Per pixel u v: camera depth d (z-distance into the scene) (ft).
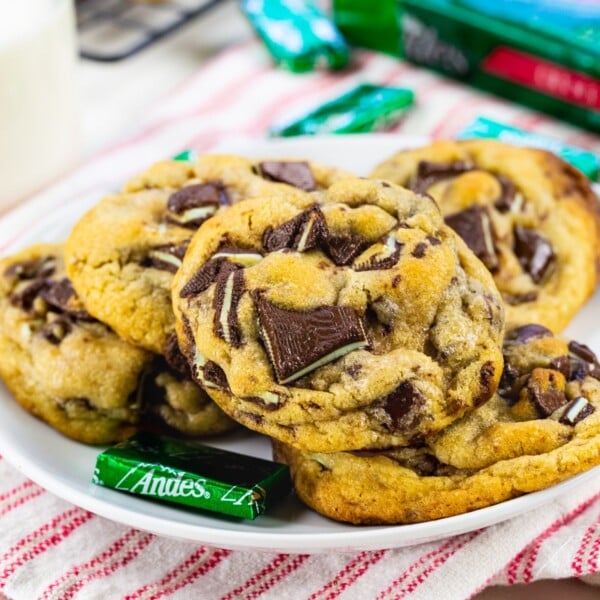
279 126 2.06
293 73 2.23
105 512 1.54
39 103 1.97
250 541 1.51
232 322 1.52
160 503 1.57
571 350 1.62
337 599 1.55
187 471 1.56
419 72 2.24
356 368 1.51
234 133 2.10
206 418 1.64
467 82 2.20
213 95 2.19
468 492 1.52
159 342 1.62
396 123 2.12
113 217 1.66
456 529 1.51
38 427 1.65
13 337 1.67
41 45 1.94
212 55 2.36
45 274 1.71
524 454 1.53
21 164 1.99
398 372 1.50
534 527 1.59
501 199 1.77
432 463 1.55
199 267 1.57
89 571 1.58
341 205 1.58
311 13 2.27
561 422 1.54
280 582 1.57
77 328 1.66
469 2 2.14
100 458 1.58
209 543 1.52
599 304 1.76
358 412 1.51
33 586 1.57
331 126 2.05
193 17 2.31
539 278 1.74
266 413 1.51
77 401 1.64
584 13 2.08
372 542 1.50
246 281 1.53
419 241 1.56
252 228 1.58
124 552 1.59
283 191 1.65
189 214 1.65
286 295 1.52
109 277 1.63
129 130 2.15
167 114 2.15
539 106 2.15
